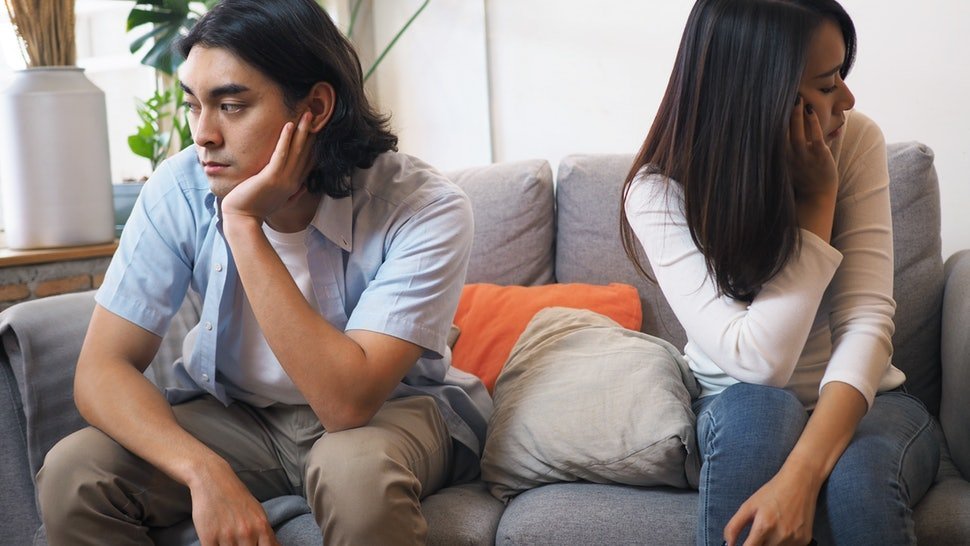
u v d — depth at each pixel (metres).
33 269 2.17
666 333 1.93
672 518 1.30
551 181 2.09
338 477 1.23
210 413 1.50
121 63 2.85
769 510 1.14
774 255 1.32
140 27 2.87
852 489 1.16
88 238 2.28
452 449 1.54
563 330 1.71
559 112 2.62
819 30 1.32
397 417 1.40
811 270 1.32
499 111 2.71
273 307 1.30
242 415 1.52
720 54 1.35
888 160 1.79
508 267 2.04
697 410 1.49
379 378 1.32
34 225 2.23
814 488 1.17
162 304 1.48
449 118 2.78
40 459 1.51
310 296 1.46
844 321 1.38
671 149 1.42
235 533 1.23
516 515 1.36
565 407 1.47
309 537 1.32
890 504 1.14
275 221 1.45
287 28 1.34
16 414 1.52
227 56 1.32
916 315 1.74
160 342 1.50
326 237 1.45
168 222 1.50
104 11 2.90
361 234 1.46
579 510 1.33
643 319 1.94
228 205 1.34
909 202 1.76
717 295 1.37
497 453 1.49
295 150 1.35
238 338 1.47
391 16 2.83
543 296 1.92
